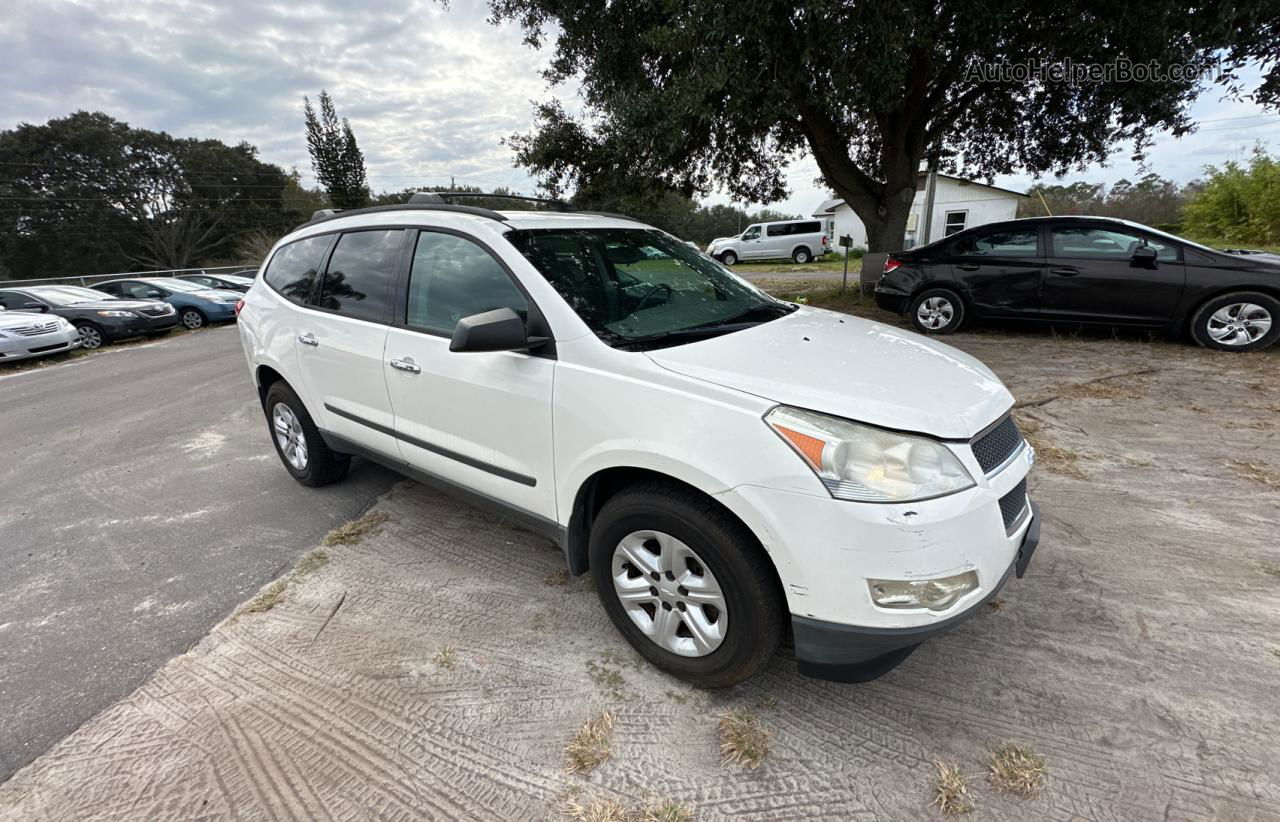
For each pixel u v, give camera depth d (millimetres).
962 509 1723
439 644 2400
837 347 2238
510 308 2400
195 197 50812
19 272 46312
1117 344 6793
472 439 2555
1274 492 3396
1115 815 1663
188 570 3002
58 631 2547
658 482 2045
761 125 7844
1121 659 2221
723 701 2084
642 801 1732
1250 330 6176
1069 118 10070
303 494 3840
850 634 1726
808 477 1687
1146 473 3682
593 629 2467
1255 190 22719
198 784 1812
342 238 3273
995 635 2367
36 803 1758
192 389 7273
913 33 5922
